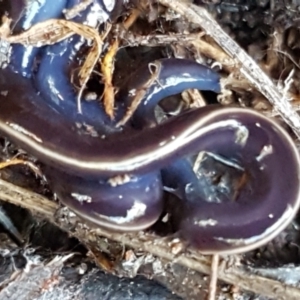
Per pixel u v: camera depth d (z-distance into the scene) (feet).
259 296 0.56
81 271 0.56
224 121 0.53
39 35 0.52
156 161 0.52
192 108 0.54
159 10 0.55
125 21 0.55
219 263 0.55
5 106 0.52
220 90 0.55
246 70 0.54
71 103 0.53
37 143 0.51
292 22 0.55
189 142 0.52
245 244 0.53
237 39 0.57
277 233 0.53
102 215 0.53
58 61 0.53
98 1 0.53
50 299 0.55
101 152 0.51
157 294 0.56
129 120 0.53
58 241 0.57
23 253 0.56
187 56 0.56
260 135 0.53
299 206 0.55
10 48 0.52
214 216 0.54
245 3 0.56
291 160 0.53
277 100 0.55
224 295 0.56
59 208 0.56
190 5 0.54
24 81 0.53
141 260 0.56
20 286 0.55
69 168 0.51
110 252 0.56
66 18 0.53
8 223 0.58
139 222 0.53
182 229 0.54
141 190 0.53
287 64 0.56
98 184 0.52
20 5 0.52
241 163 0.54
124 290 0.56
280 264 0.56
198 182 0.55
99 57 0.54
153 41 0.55
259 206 0.53
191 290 0.55
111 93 0.53
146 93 0.54
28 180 0.56
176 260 0.55
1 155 0.55
